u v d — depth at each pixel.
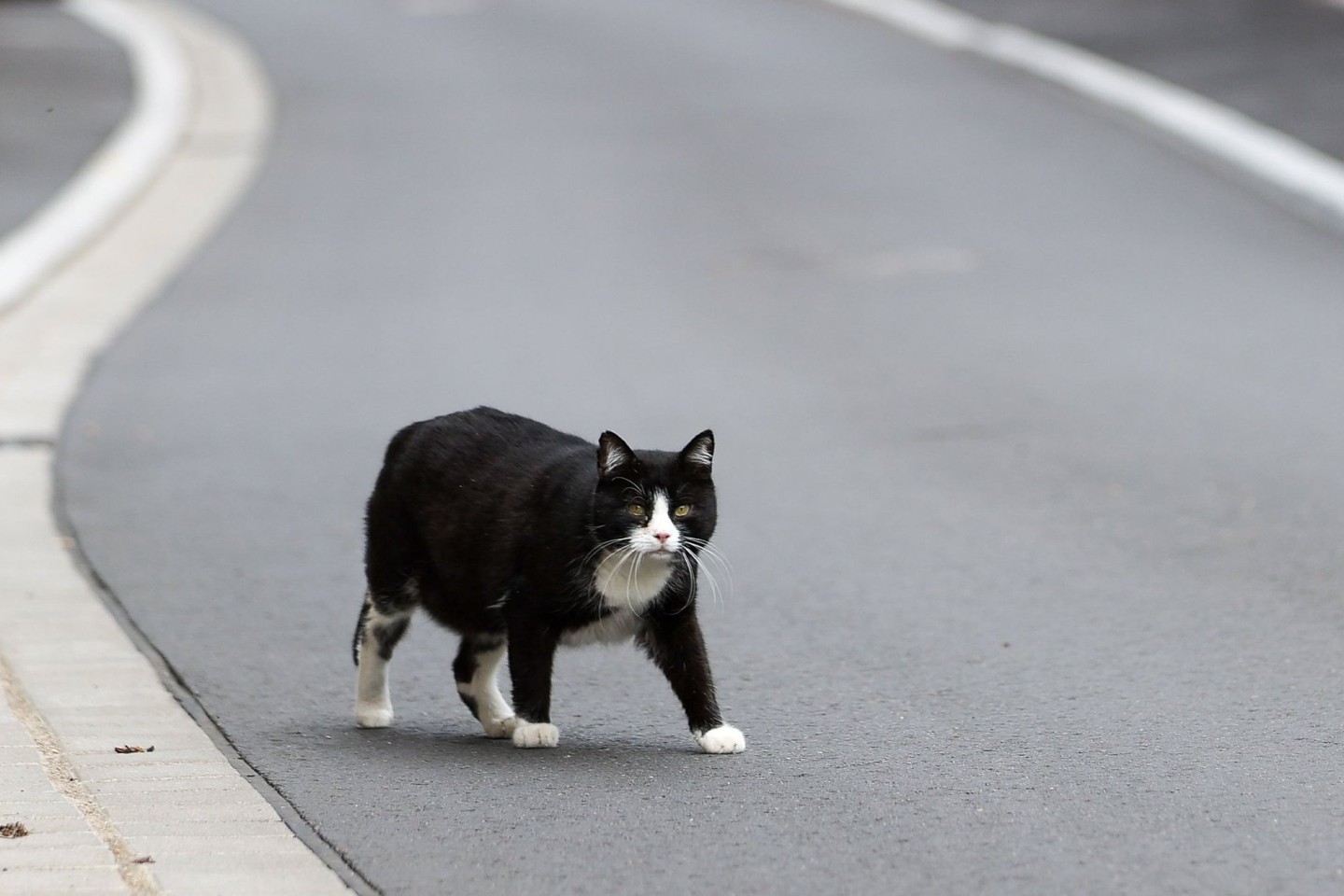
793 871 7.03
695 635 8.75
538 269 24.27
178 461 15.52
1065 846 7.25
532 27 46.62
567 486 8.52
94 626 10.91
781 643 10.62
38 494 14.45
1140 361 18.56
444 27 47.03
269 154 33.25
